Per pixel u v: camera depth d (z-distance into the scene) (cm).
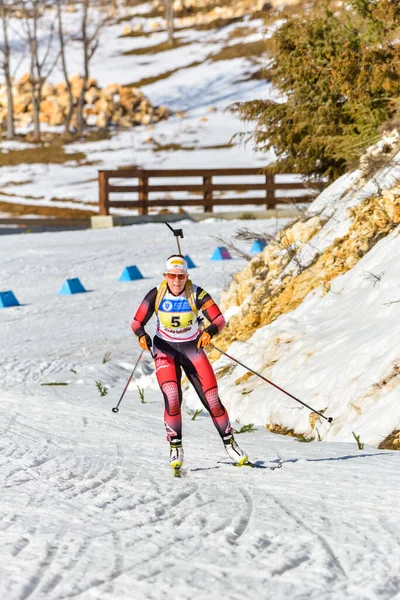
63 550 1020
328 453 1596
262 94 15200
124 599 863
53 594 879
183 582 908
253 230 5597
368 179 2612
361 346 1891
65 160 12825
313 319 2261
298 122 3331
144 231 6156
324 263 2428
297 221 2836
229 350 2414
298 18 3297
